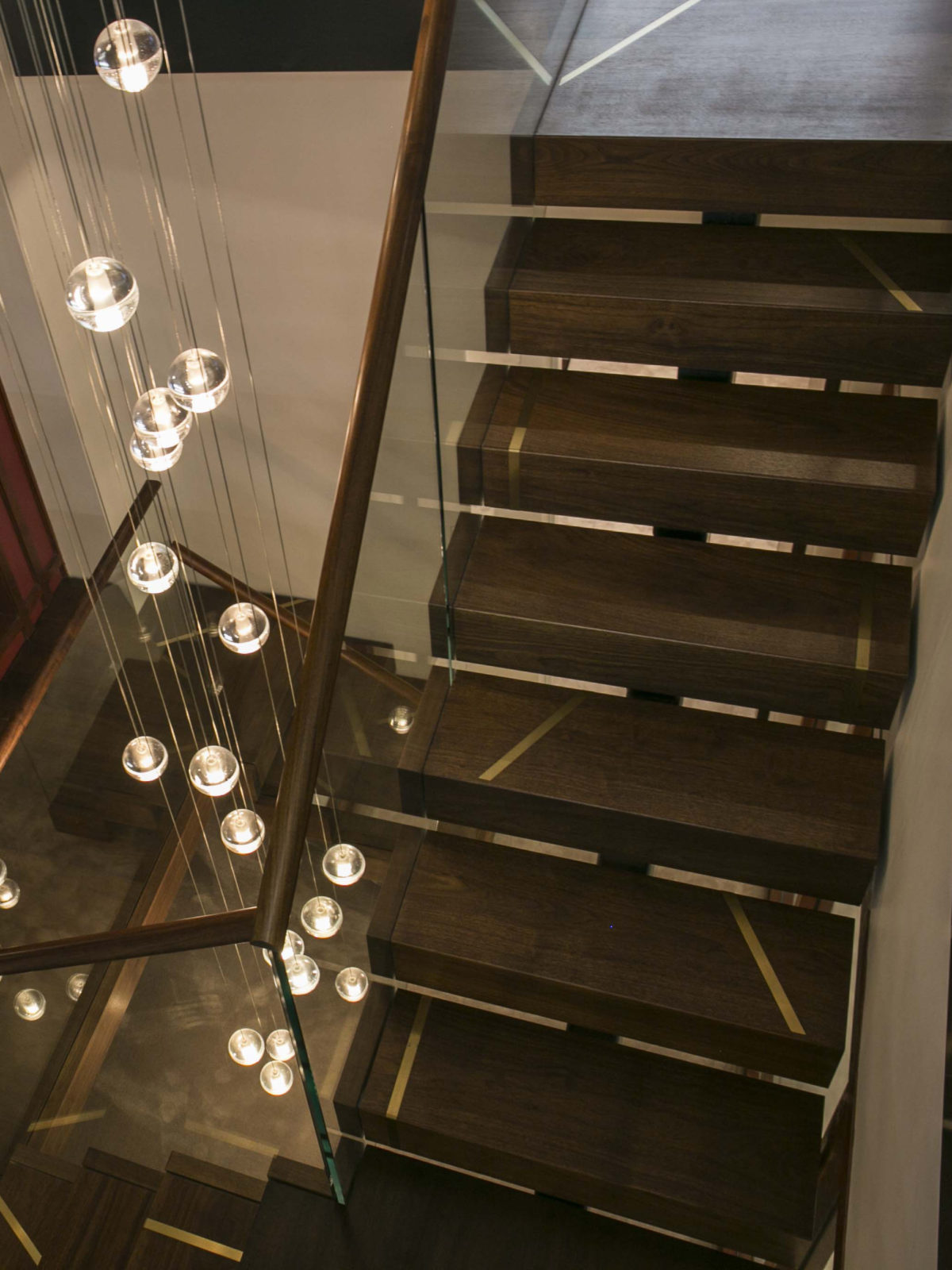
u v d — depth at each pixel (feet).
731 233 8.60
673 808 7.83
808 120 8.04
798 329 7.92
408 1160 8.75
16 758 14.46
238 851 9.36
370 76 12.67
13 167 13.93
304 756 5.69
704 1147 8.00
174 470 17.30
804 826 7.70
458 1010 8.76
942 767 6.27
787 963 7.91
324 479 17.07
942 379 7.98
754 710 8.87
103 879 14.14
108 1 11.71
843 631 7.84
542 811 8.07
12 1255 8.11
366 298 14.92
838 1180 7.59
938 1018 5.66
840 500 7.74
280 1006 6.65
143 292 15.42
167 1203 7.91
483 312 7.89
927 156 7.77
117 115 13.58
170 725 15.16
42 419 16.21
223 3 11.40
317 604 5.86
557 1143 8.04
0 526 16.11
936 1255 5.08
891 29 8.93
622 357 8.43
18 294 14.82
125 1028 6.59
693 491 8.01
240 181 14.06
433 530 7.50
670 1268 8.31
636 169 8.27
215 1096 7.08
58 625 17.13
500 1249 8.33
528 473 8.23
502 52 7.16
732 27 9.18
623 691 8.90
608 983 7.81
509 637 8.27
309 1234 8.33
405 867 8.32
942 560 7.29
